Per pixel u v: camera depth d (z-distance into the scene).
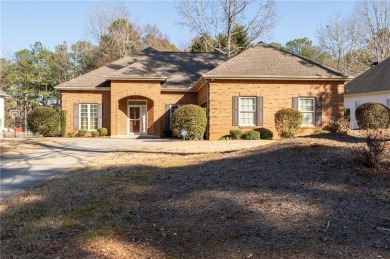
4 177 8.16
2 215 5.05
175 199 5.25
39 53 50.50
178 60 26.89
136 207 5.11
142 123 23.80
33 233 4.26
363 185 5.18
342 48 48.31
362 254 3.25
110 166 8.99
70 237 4.09
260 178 5.90
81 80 24.17
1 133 27.47
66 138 21.09
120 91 22.41
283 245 3.51
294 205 4.55
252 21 38.16
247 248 3.50
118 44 46.97
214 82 18.59
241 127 18.72
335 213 4.23
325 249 3.38
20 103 48.38
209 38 39.31
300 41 60.44
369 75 30.86
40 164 10.10
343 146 7.61
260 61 19.44
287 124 17.81
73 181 7.15
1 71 47.69
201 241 3.76
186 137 18.61
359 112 18.06
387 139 7.05
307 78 18.69
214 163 7.84
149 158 10.31
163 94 23.44
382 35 43.62
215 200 4.97
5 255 3.64
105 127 23.66
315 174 5.83
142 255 3.54
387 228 3.78
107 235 4.10
